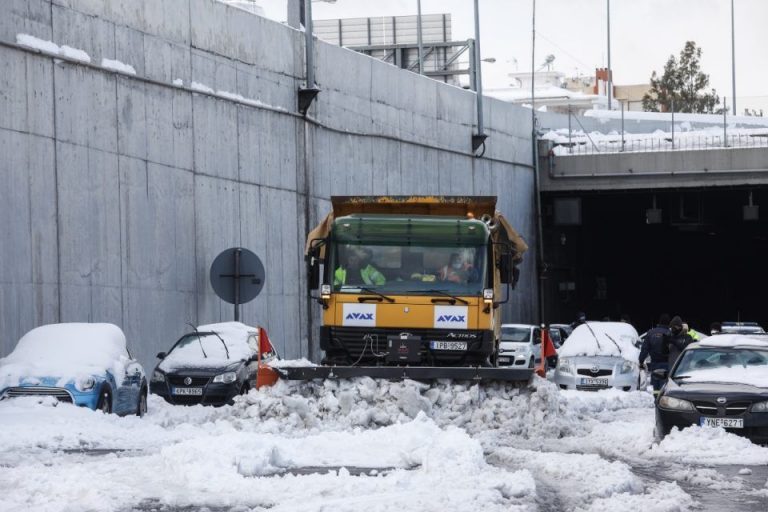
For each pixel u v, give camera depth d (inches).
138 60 1822.1
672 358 1756.9
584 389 1987.0
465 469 792.9
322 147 2383.1
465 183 2982.3
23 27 1568.7
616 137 3503.9
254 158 2150.6
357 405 1176.8
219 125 2042.3
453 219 1296.8
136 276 1806.1
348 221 1296.8
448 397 1187.3
